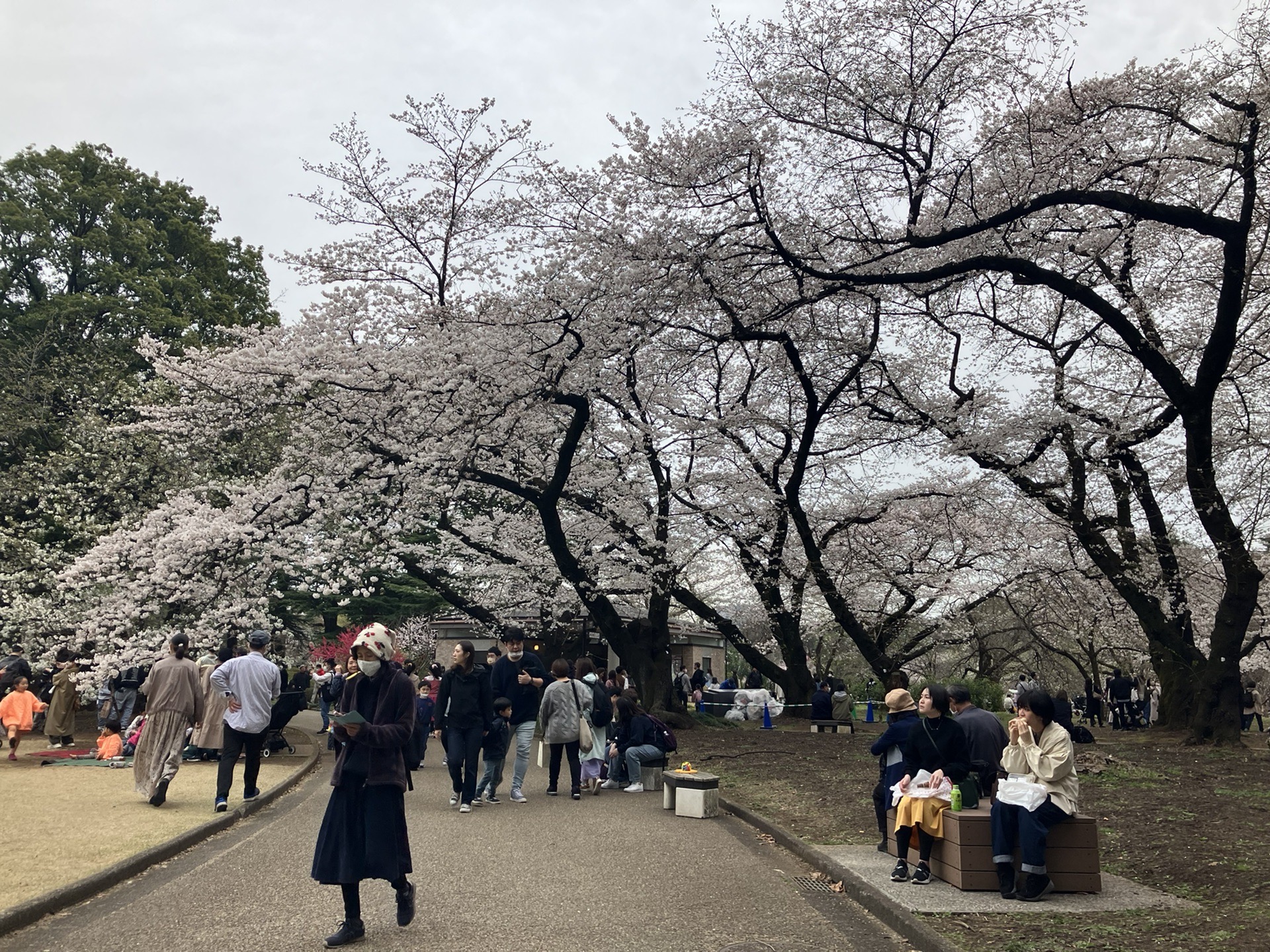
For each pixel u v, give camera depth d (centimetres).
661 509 2091
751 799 1112
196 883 658
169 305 3188
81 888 602
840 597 1830
